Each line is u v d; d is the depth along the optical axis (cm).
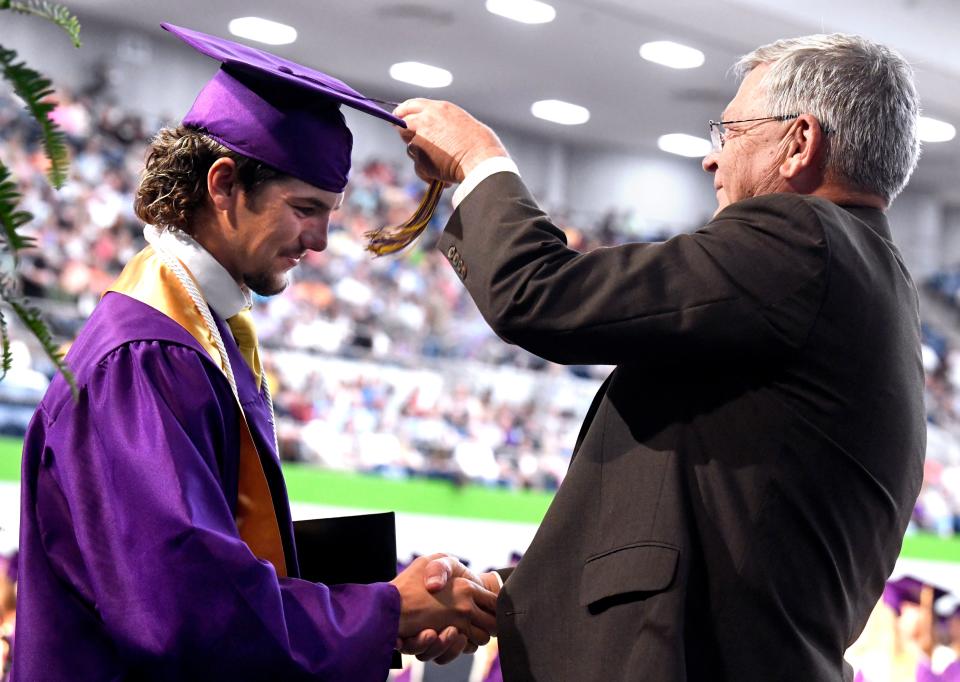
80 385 173
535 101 1225
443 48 1095
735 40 974
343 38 1086
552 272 172
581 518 180
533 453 802
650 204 1346
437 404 784
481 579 208
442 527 705
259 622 162
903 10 956
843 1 927
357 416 739
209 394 174
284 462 681
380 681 174
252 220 184
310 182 185
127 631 159
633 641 166
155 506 162
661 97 1178
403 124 189
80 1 1010
